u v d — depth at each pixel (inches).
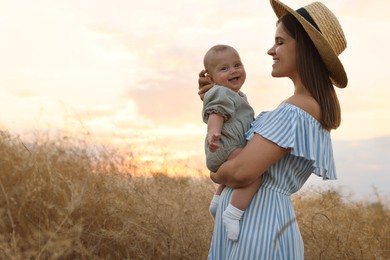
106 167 199.3
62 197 168.1
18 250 145.2
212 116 112.2
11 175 167.8
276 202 104.6
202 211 194.7
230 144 110.7
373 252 184.4
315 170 104.6
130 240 176.6
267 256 102.3
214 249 111.8
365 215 219.3
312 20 110.0
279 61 110.1
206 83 133.5
